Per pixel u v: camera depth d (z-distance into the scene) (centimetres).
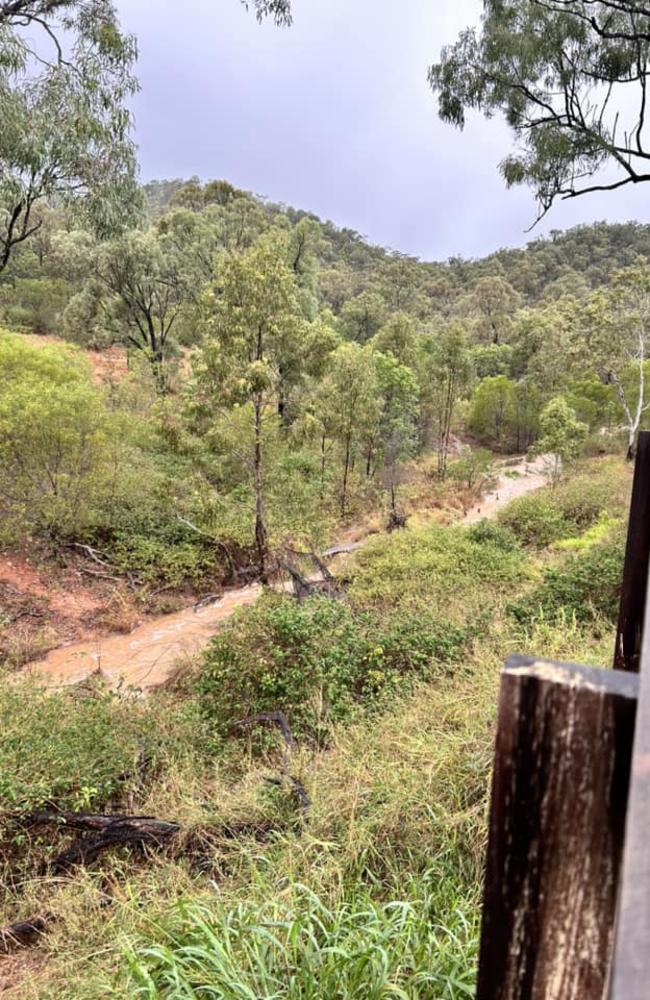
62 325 2408
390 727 354
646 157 620
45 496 977
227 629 588
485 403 2806
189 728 461
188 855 299
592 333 2133
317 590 808
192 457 1009
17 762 358
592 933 53
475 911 183
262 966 143
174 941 175
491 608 591
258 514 989
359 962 143
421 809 247
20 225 990
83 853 314
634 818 38
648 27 581
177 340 2378
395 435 1767
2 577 892
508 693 53
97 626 857
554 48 621
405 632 536
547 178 685
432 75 697
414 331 2433
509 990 57
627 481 1483
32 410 925
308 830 260
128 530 1061
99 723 440
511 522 1253
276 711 455
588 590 542
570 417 2000
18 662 734
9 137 625
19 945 258
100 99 682
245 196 3136
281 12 651
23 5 647
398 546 970
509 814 55
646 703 44
